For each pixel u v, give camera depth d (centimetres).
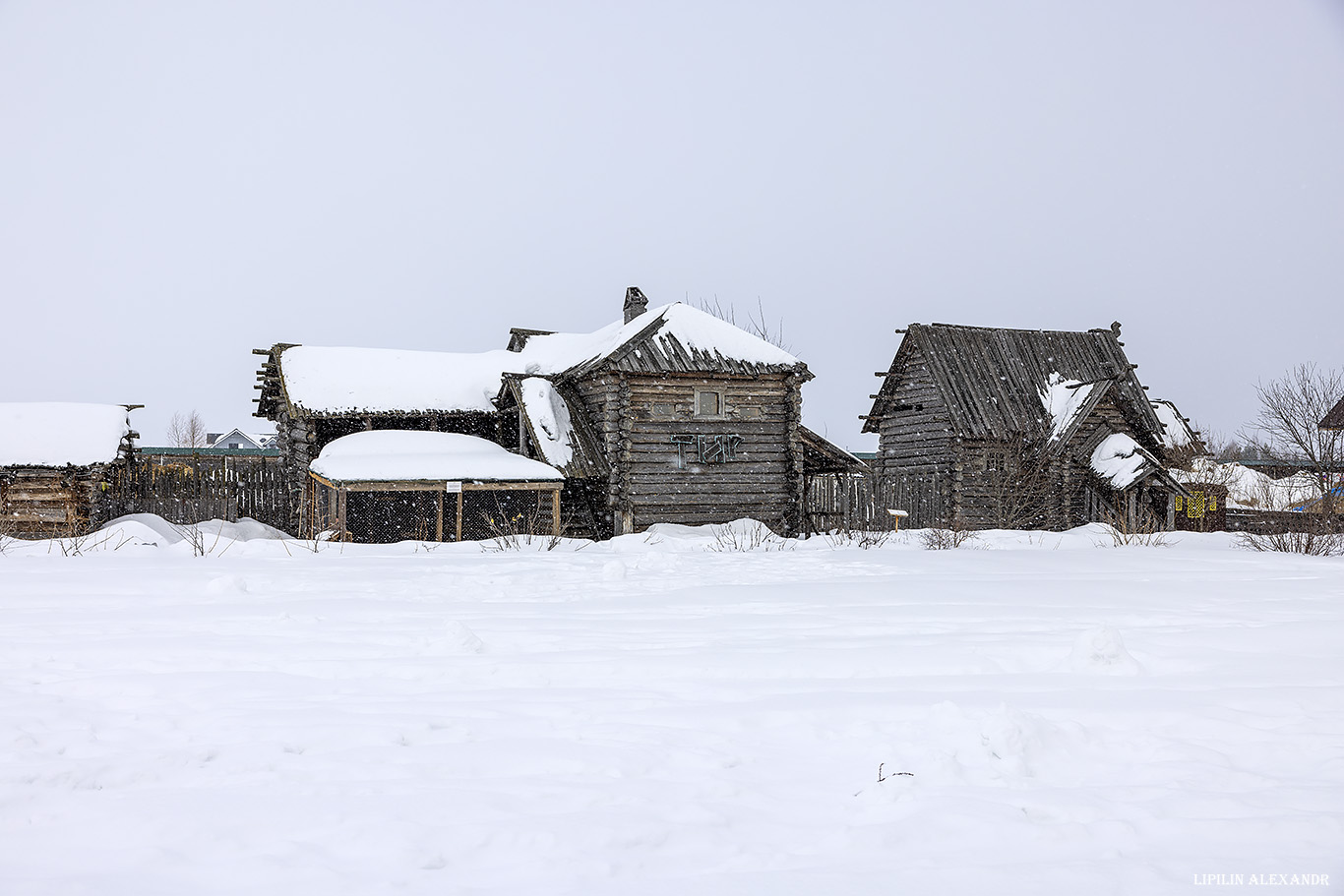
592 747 454
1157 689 560
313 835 345
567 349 3206
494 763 430
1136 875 308
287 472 2923
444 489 2431
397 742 469
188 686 586
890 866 321
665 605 961
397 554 1825
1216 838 342
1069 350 3456
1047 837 344
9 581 1194
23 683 598
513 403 2823
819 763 433
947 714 478
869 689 566
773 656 666
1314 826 346
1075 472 3091
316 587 1141
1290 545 1933
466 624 830
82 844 340
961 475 3072
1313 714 501
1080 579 1214
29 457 2430
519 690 578
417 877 311
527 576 1280
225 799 381
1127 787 394
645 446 2600
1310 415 2438
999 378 3259
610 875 313
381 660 661
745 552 1848
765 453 2700
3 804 374
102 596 1051
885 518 3019
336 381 2838
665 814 368
